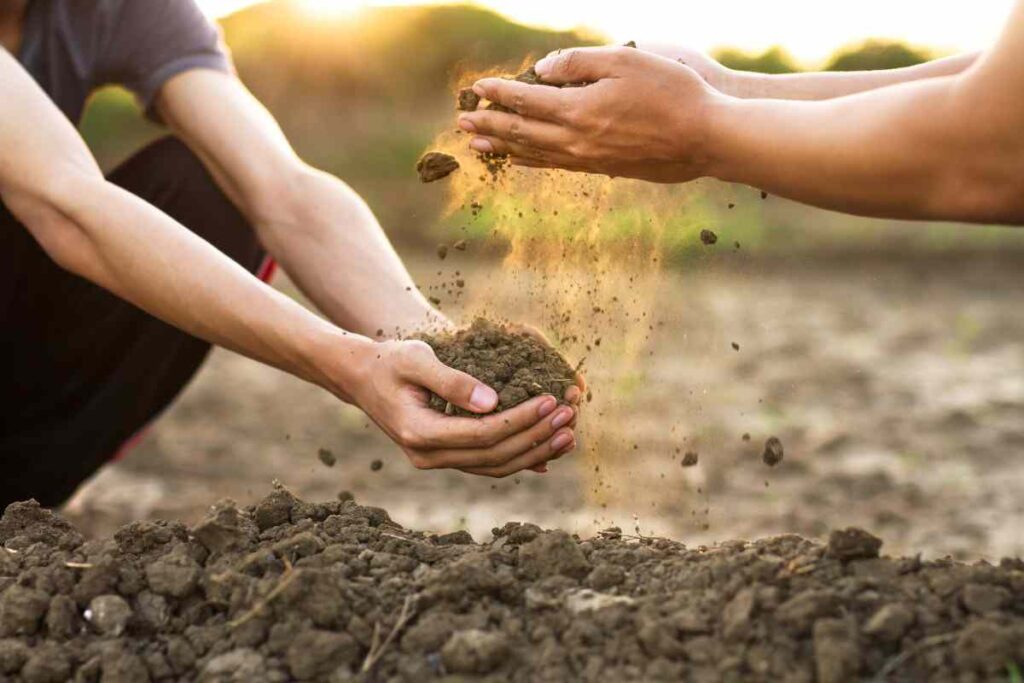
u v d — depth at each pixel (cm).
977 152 121
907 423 290
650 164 133
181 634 122
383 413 137
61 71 173
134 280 142
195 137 171
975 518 209
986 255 640
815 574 121
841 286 559
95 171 145
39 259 175
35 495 182
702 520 207
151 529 129
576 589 122
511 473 138
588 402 150
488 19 770
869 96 124
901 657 114
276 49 769
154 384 183
